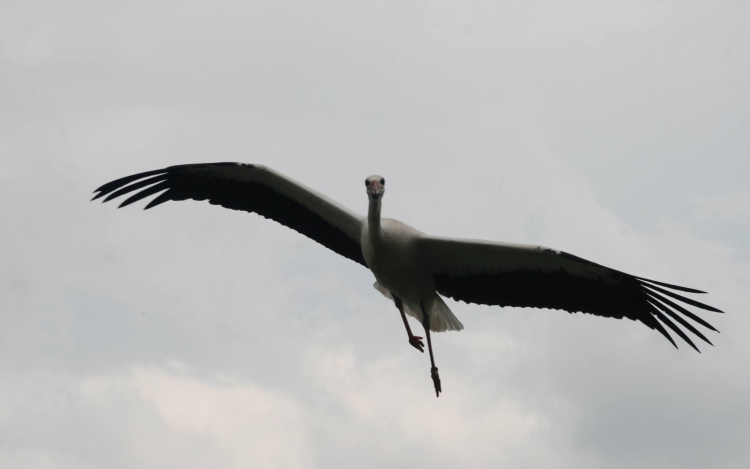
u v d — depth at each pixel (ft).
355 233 48.42
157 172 49.08
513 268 46.16
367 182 44.91
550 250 43.88
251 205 50.39
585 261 44.04
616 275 44.96
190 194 50.75
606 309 46.47
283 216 50.21
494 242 44.52
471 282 47.06
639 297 45.75
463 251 45.50
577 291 46.47
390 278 46.19
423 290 46.98
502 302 47.29
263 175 48.16
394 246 45.32
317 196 47.29
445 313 49.78
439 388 46.75
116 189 52.19
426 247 45.65
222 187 50.24
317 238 50.11
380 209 44.57
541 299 46.98
